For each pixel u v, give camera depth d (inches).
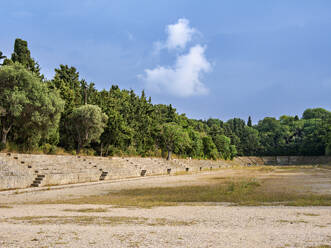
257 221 467.8
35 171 1252.5
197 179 1839.3
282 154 7081.7
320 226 426.0
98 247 298.5
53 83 2112.5
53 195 958.4
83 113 1999.3
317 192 991.6
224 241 323.6
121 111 2743.6
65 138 2082.9
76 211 591.8
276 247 298.0
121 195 964.6
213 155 5305.1
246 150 7431.1
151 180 1744.6
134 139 2800.2
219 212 572.7
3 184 1034.1
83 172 1572.3
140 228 405.4
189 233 367.2
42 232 370.0
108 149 2429.9
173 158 3540.8
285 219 486.6
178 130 3309.5
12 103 1373.0
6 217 506.6
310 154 6584.6
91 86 2679.6
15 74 1424.7
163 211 591.8
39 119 1473.9
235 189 1096.8
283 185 1315.2
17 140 1643.7
